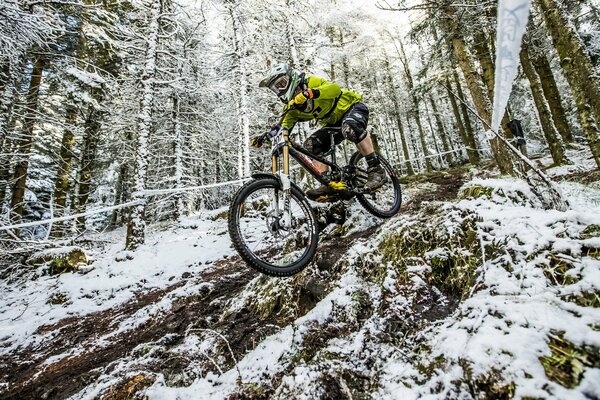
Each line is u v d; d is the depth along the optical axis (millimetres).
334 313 2408
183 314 3984
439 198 5387
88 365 3371
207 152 18125
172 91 12680
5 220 7832
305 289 2986
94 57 13750
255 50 14109
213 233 10742
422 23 9352
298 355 2119
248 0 12680
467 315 1625
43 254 8391
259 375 2074
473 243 2113
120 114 13320
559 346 1233
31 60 10500
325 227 4641
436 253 2266
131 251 9297
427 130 35250
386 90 23766
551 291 1520
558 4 5215
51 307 6352
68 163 12781
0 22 5844
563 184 3348
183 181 14742
